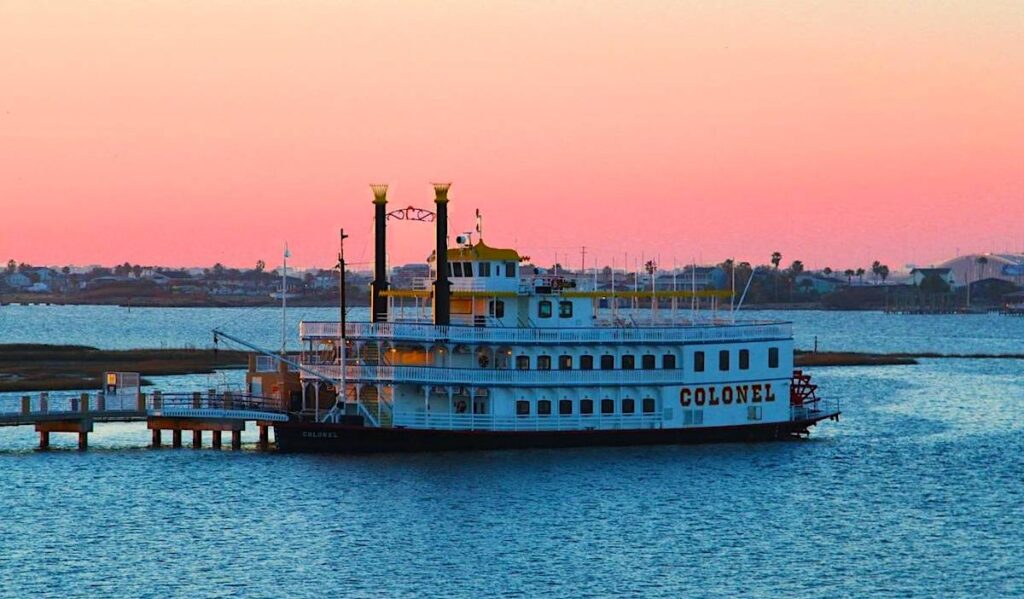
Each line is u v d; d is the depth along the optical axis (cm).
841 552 14075
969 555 14038
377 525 14800
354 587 12669
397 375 17962
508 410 18188
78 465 17825
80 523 14825
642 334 18562
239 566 13275
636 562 13575
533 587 12738
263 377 19212
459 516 15188
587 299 19138
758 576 13175
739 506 15975
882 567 13550
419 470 17350
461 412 18188
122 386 19488
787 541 14462
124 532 14475
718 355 19075
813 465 18575
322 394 18825
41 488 16475
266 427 19462
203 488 16425
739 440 19450
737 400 19312
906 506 16275
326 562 13450
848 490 17062
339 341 18575
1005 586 12962
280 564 13350
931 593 12719
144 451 18888
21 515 15162
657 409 18738
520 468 17500
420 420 18100
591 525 14925
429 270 19425
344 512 15338
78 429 18825
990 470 18825
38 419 18488
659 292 19512
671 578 13062
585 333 18362
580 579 13000
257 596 12381
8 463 17988
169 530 14575
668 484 16925
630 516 15350
